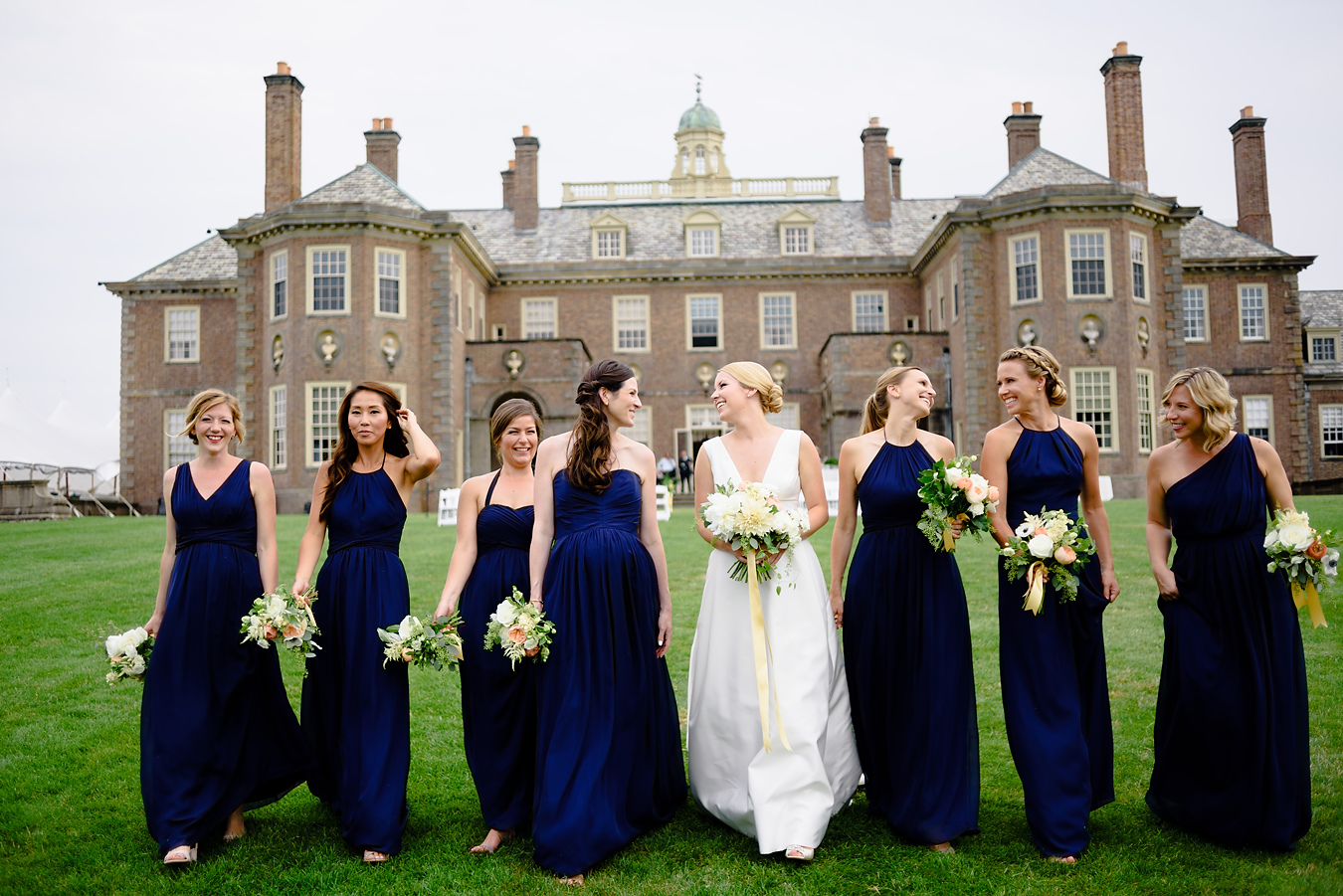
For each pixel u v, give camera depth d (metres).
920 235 34.34
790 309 32.78
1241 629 3.99
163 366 32.06
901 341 28.42
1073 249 25.66
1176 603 4.21
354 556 4.30
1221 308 32.09
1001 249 26.52
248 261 27.31
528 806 4.20
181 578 4.16
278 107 28.08
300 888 3.68
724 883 3.64
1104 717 4.21
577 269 32.38
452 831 4.25
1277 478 4.11
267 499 4.34
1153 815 4.27
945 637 4.13
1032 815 3.91
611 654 4.12
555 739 3.98
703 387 32.44
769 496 4.06
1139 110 27.30
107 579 10.25
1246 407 31.88
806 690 4.15
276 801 4.49
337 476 4.37
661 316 32.72
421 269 26.86
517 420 4.51
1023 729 4.03
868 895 3.54
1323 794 4.41
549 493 4.34
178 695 4.04
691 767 4.38
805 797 3.99
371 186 27.72
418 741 5.50
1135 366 25.64
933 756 4.02
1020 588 4.19
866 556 4.34
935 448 4.38
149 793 3.97
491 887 3.65
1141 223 26.22
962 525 3.96
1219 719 3.96
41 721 5.81
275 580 4.30
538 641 3.96
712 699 4.29
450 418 26.73
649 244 34.09
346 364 25.64
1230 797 3.92
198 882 3.75
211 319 32.12
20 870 3.91
